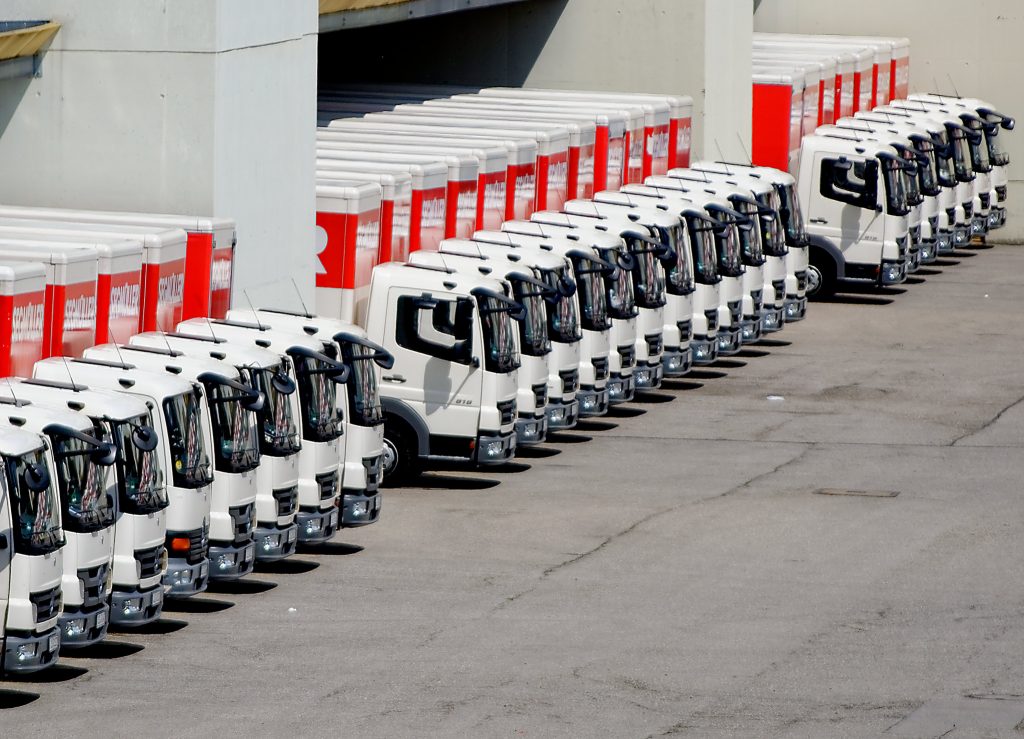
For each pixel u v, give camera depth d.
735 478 64.44
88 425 41.53
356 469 53.66
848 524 57.78
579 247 68.88
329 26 78.06
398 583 50.53
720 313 80.94
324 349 52.53
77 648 42.97
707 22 103.31
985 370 85.25
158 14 61.25
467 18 107.38
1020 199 130.62
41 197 63.28
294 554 53.88
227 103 62.03
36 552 39.16
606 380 69.44
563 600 48.75
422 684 40.97
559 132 79.94
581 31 105.88
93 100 62.34
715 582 50.72
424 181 66.69
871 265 98.38
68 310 48.56
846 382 82.31
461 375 61.22
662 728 37.91
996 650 44.12
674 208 78.62
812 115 106.94
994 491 62.66
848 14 134.00
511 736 37.28
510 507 59.84
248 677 41.53
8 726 37.66
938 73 132.75
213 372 47.03
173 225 56.34
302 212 62.56
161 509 43.72
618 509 59.62
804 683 41.31
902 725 38.25
